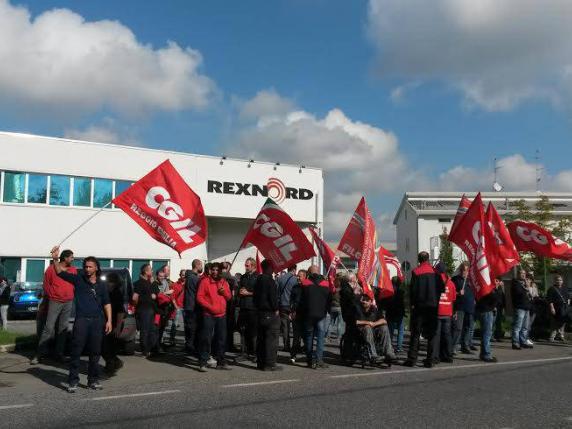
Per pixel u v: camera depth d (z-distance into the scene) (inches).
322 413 261.9
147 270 440.8
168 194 432.8
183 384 334.3
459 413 263.9
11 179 975.0
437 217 1819.6
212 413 259.8
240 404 279.4
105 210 1045.8
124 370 382.6
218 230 1224.8
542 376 372.5
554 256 635.5
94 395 297.7
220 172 1168.8
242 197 1189.1
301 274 534.0
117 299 357.7
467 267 480.4
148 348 435.5
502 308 617.9
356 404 281.9
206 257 1178.6
